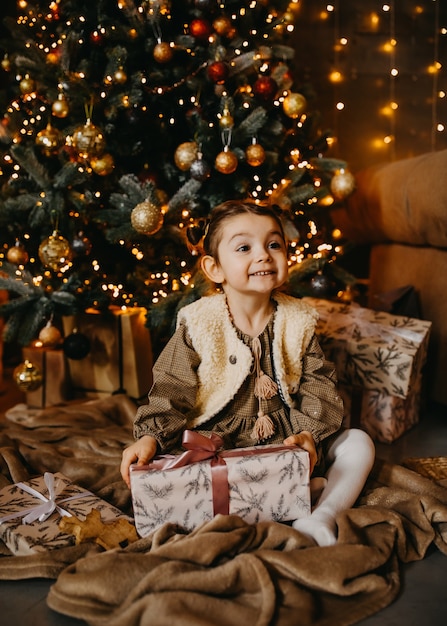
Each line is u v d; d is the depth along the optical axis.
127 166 1.94
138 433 1.20
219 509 1.10
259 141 1.85
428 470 1.42
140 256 1.79
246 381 1.28
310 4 2.78
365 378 1.62
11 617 0.95
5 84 2.58
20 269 1.85
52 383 1.93
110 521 1.14
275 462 1.10
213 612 0.89
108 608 0.92
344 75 2.83
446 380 1.81
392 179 2.10
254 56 1.75
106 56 1.82
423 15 2.79
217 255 1.27
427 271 1.97
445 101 2.84
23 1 1.98
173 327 1.68
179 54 1.84
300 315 1.33
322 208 2.33
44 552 1.05
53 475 1.30
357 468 1.22
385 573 1.03
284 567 0.97
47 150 1.83
